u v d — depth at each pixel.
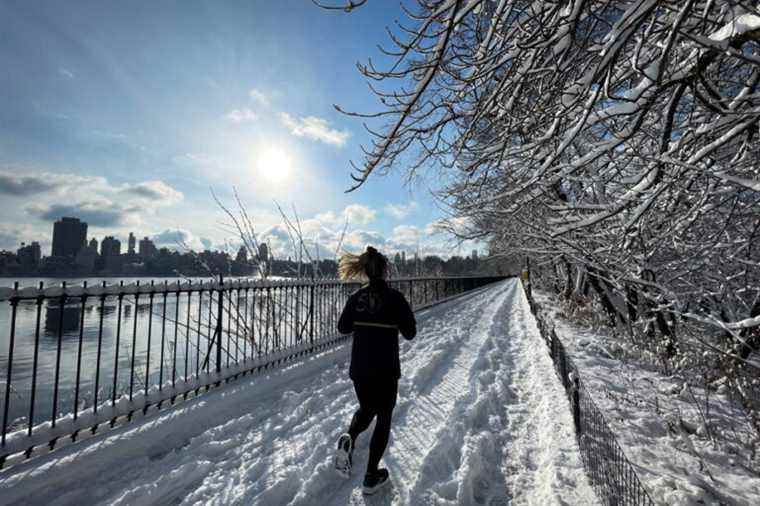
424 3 3.09
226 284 4.72
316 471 2.82
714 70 3.90
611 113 3.12
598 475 2.65
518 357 7.07
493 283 56.03
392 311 2.91
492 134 4.63
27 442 2.63
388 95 3.19
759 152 3.96
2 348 12.05
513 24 3.17
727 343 5.09
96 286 3.18
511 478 2.93
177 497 2.55
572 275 15.53
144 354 9.27
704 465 3.12
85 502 2.43
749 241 4.66
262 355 5.32
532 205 6.07
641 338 7.89
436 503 2.52
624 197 3.59
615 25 2.51
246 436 3.44
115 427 3.25
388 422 2.74
